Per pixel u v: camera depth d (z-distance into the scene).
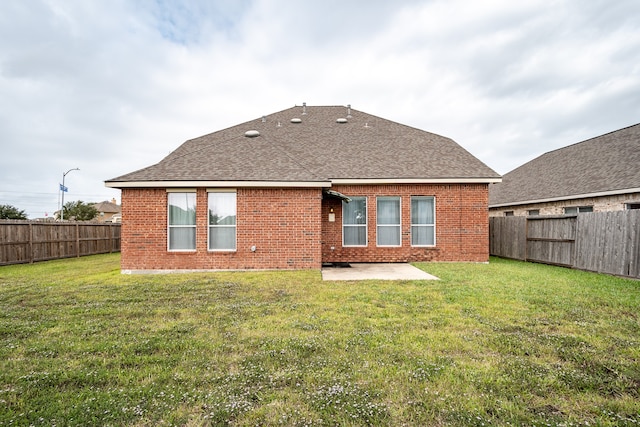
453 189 12.88
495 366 3.62
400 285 7.98
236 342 4.35
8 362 3.79
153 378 3.40
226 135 15.82
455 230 12.89
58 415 2.78
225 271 10.48
